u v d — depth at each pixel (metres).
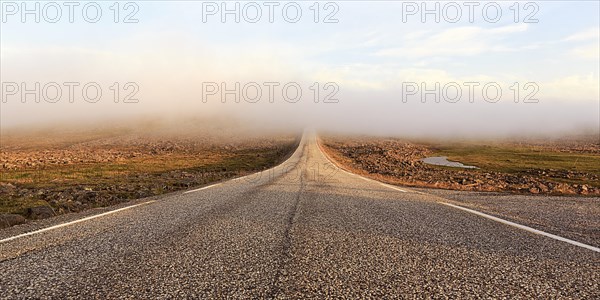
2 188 17.59
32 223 7.80
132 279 4.19
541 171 35.56
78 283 4.08
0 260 4.98
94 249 5.44
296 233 6.39
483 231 6.53
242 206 9.44
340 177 21.12
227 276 4.28
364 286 3.98
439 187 16.64
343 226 6.96
